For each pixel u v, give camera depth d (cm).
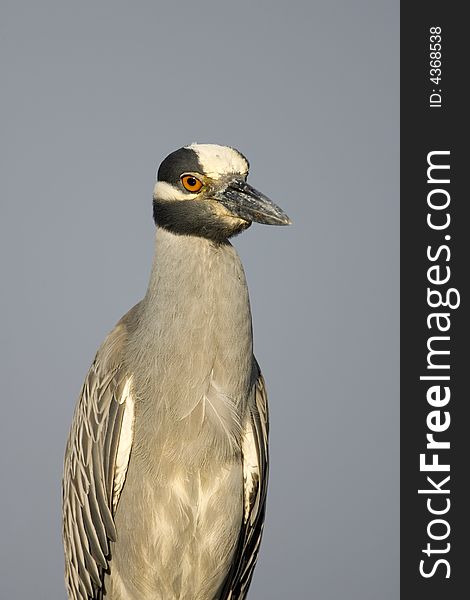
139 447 792
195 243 775
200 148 774
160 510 791
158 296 782
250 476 819
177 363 771
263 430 845
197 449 779
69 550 898
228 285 775
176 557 801
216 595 837
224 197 764
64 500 911
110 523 813
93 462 828
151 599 822
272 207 757
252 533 861
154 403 781
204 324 770
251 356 805
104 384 820
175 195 771
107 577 847
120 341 833
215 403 780
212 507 791
